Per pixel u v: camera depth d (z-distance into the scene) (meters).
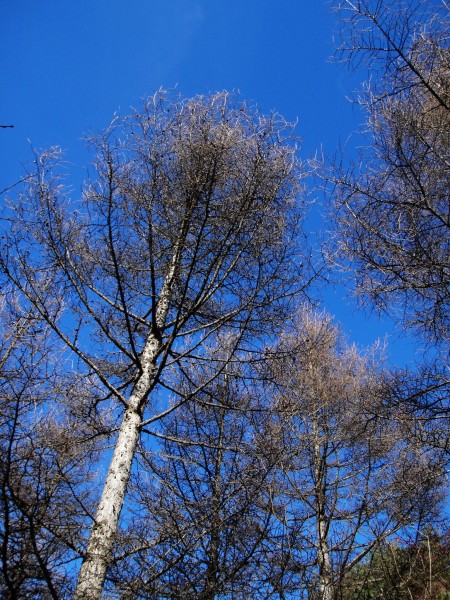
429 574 4.32
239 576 4.01
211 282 4.82
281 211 5.03
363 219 4.57
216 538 4.17
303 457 6.26
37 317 4.43
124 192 4.83
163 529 4.17
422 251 4.39
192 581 3.96
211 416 5.48
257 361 5.13
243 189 4.85
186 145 4.91
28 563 3.03
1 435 3.51
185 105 5.05
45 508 3.25
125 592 3.54
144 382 4.64
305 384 6.59
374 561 4.79
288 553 4.17
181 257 5.30
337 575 4.58
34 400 4.01
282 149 4.96
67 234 4.60
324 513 5.68
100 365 5.17
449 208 4.47
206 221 4.92
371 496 5.43
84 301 4.48
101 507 3.79
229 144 4.71
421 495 4.98
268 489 4.52
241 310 4.99
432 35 4.21
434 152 4.32
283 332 5.26
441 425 4.60
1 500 3.10
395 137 4.41
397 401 4.70
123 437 4.21
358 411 5.65
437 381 4.61
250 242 4.97
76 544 3.49
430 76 4.30
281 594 4.00
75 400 4.69
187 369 5.57
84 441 4.46
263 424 5.19
